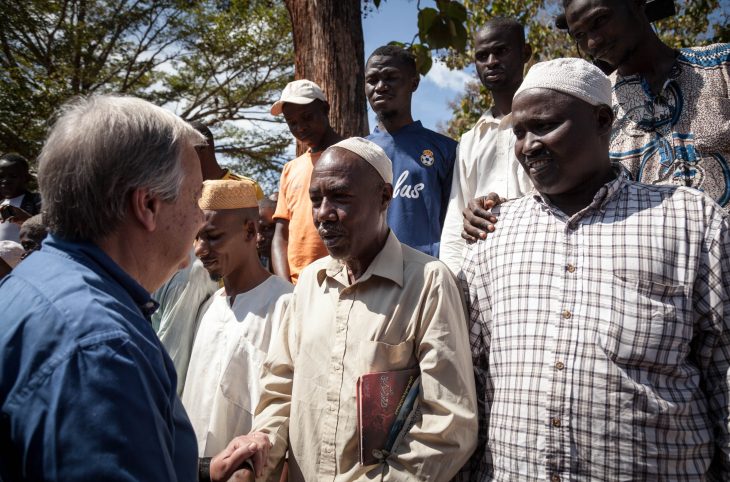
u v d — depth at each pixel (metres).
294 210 3.88
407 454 2.06
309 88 3.88
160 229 1.57
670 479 1.88
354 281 2.34
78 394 1.25
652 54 2.62
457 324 2.19
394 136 3.59
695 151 2.49
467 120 10.93
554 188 2.12
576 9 2.65
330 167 2.27
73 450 1.22
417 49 5.40
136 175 1.48
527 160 2.15
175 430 1.58
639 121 2.64
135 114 1.52
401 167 3.48
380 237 2.34
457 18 5.25
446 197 3.49
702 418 1.96
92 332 1.30
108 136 1.47
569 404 1.93
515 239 2.20
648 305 1.94
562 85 2.08
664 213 2.02
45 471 1.23
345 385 2.18
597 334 1.95
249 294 2.93
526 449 1.97
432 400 2.08
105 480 1.22
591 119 2.10
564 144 2.07
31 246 4.01
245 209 2.97
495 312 2.17
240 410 2.75
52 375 1.26
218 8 19.83
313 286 2.47
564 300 2.02
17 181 6.24
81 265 1.44
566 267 2.06
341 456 2.13
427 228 3.39
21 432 1.26
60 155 1.47
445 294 2.20
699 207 2.01
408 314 2.23
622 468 1.87
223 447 2.73
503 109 3.41
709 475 2.00
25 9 16.30
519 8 8.98
